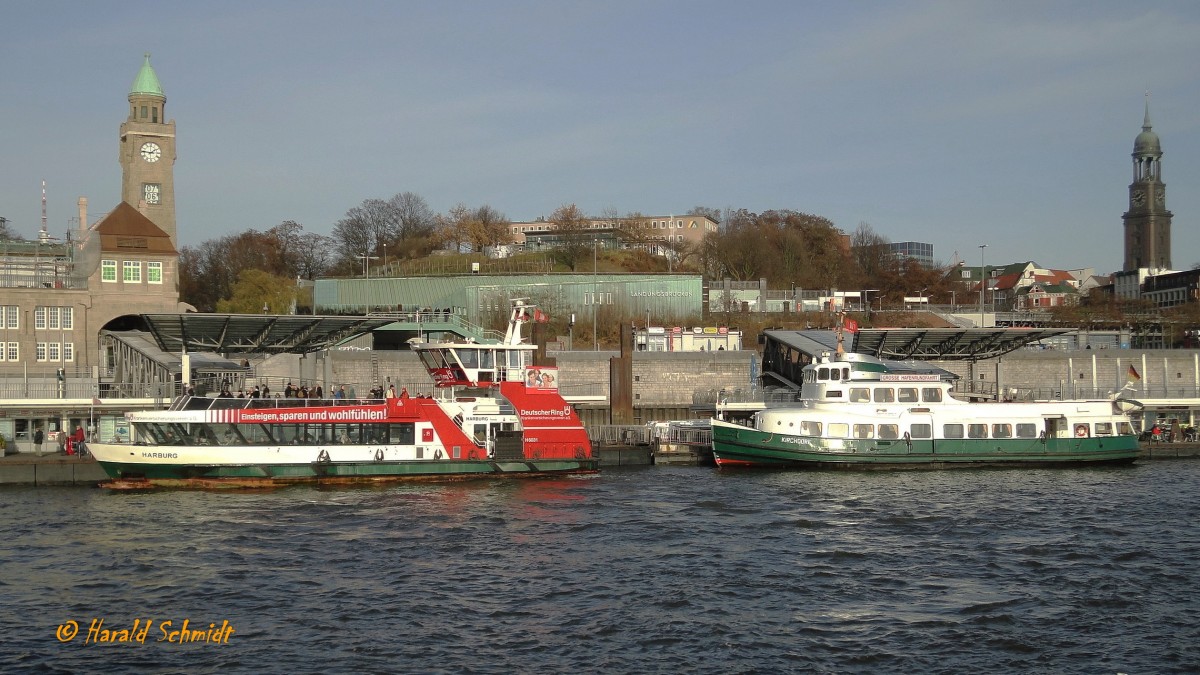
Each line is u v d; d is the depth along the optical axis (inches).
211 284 6835.6
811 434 2842.0
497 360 2682.1
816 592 1596.9
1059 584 1635.1
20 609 1503.4
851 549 1868.8
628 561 1782.7
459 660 1306.6
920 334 3513.8
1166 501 2327.8
